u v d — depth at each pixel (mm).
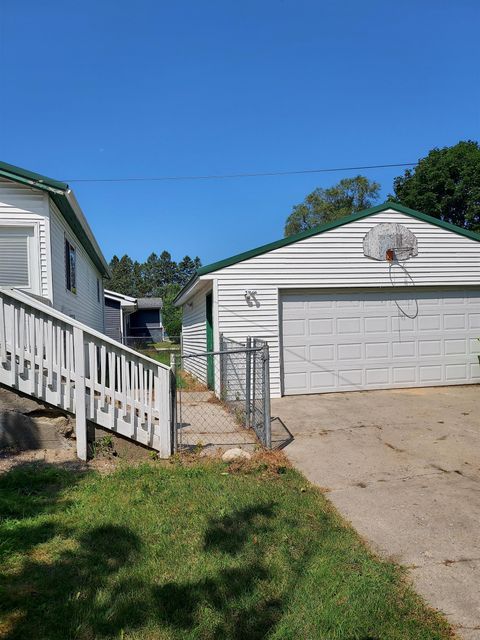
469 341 11375
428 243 11008
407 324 11109
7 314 5789
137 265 92750
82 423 5746
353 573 3297
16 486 4824
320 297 10766
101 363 5910
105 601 2900
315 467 5688
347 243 10703
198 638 2611
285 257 10500
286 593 3037
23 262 8547
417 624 2775
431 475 5352
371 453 6207
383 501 4641
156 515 4156
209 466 5566
